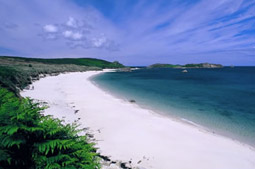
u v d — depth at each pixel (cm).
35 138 311
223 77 6469
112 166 558
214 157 684
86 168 299
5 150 253
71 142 307
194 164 623
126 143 755
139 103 1756
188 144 790
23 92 1627
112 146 715
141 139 809
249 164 649
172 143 789
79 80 3962
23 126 284
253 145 835
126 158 623
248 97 2266
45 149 300
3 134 270
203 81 4741
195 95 2378
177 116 1313
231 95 2425
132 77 6291
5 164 258
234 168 618
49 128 333
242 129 1058
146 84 3819
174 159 646
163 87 3288
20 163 266
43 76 3684
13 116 295
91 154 344
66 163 275
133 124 1020
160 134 888
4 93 444
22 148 285
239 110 1545
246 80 5109
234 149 775
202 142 826
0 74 1313
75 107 1341
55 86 2444
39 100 1319
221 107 1661
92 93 2145
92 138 779
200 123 1161
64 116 1041
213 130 1031
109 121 1055
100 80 4606
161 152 695
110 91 2555
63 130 376
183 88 3156
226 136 941
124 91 2630
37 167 262
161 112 1415
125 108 1439
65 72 6288
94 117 1123
